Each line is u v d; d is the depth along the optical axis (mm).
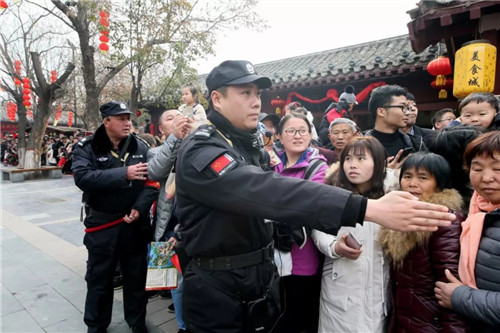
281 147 2627
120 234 2207
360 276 1491
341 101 3189
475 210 1340
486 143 1208
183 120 2014
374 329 1453
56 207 6770
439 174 1398
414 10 3131
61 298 2838
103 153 2260
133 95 8789
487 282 1164
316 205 878
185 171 1107
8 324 2447
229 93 1209
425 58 5363
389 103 2139
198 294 1206
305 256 1821
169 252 2168
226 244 1152
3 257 3785
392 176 1615
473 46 2791
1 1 6520
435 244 1303
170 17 7789
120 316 2598
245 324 1183
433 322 1293
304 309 1875
